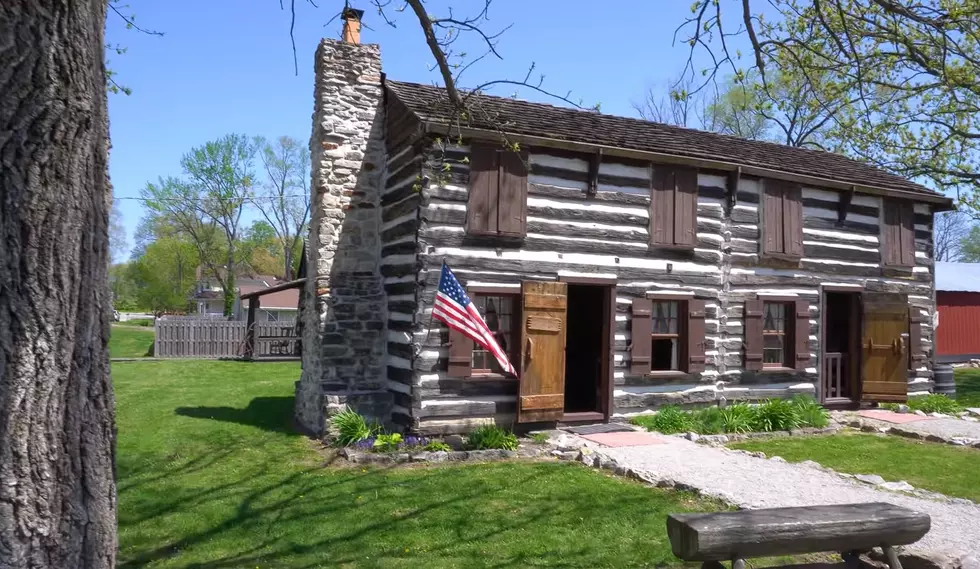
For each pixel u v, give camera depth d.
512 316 10.59
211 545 5.91
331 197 11.27
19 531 2.79
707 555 4.02
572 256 10.95
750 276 12.73
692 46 6.15
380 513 6.72
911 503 7.23
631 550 5.76
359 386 10.93
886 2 5.98
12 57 2.74
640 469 8.17
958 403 15.12
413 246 10.05
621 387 11.48
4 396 2.77
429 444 9.40
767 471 8.33
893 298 13.78
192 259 53.94
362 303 11.12
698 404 12.17
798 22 7.57
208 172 45.12
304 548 5.82
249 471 8.30
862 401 13.74
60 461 2.89
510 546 5.86
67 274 2.91
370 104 11.59
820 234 13.59
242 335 24.22
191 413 11.95
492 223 10.22
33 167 2.80
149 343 30.31
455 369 9.91
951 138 17.19
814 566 4.72
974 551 5.68
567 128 11.34
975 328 25.48
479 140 10.17
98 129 3.07
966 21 6.50
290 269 50.56
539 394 10.43
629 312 11.50
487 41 5.71
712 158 12.02
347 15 11.73
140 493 7.39
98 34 3.04
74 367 2.94
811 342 13.41
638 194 11.58
